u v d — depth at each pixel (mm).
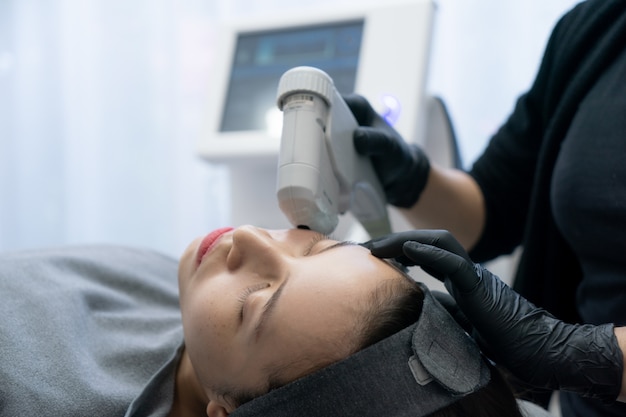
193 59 1588
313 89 671
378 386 582
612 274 711
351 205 817
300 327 616
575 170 736
